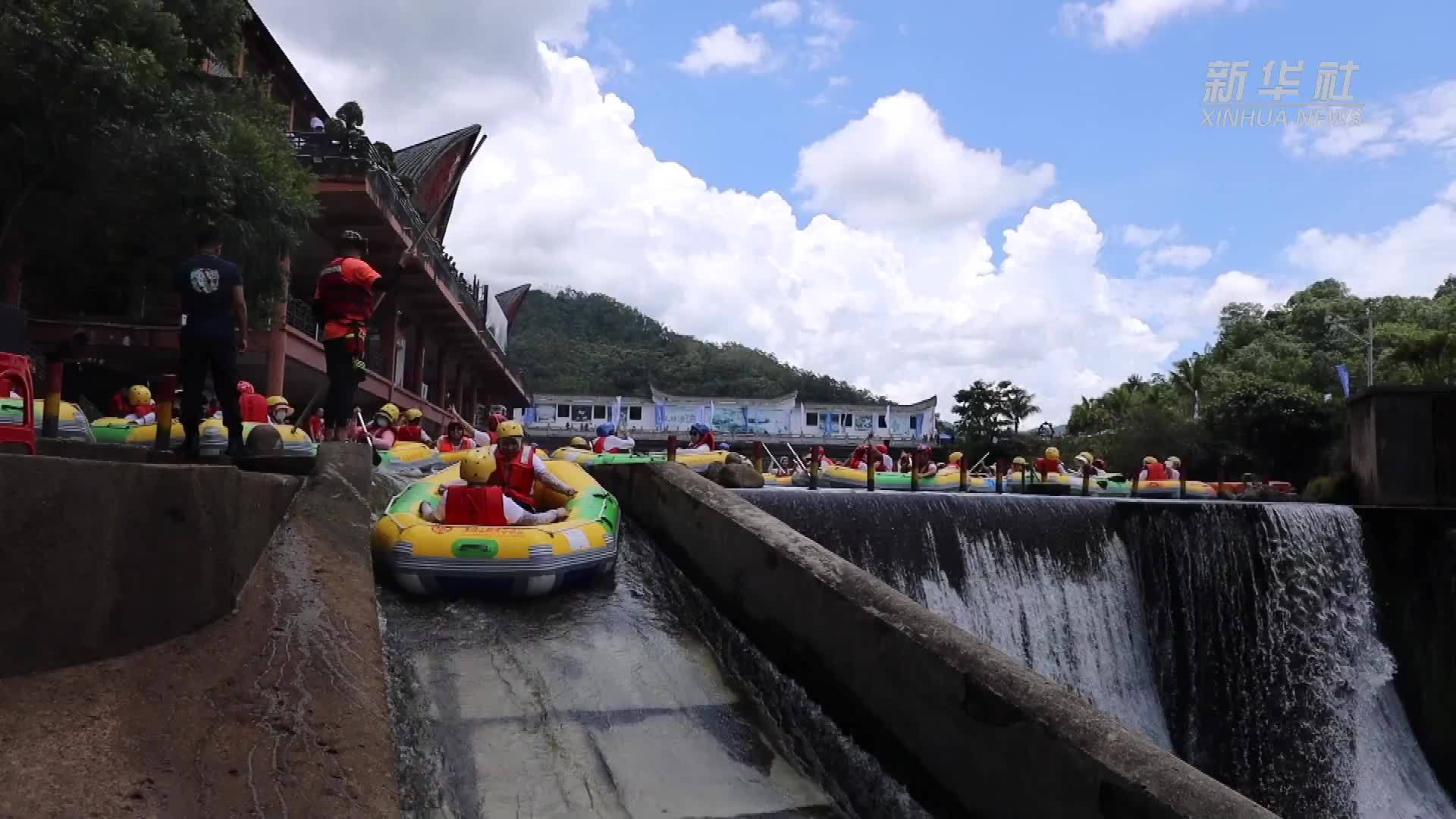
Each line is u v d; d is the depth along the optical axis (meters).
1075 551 11.27
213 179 14.51
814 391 121.19
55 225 15.92
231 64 18.42
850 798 4.93
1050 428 64.12
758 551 6.50
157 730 3.66
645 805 4.55
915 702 4.82
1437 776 11.55
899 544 10.58
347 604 5.15
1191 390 58.88
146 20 14.01
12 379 5.90
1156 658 11.27
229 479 4.76
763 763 5.12
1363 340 53.78
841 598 5.49
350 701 4.26
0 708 3.44
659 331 146.12
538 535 6.80
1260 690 11.50
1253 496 25.62
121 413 15.23
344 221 24.62
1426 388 15.98
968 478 22.70
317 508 6.26
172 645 4.27
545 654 6.03
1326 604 11.74
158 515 4.25
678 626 6.78
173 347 20.72
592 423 76.88
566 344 126.44
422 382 36.31
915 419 77.62
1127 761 3.71
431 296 32.75
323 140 23.12
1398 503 15.95
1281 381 51.28
